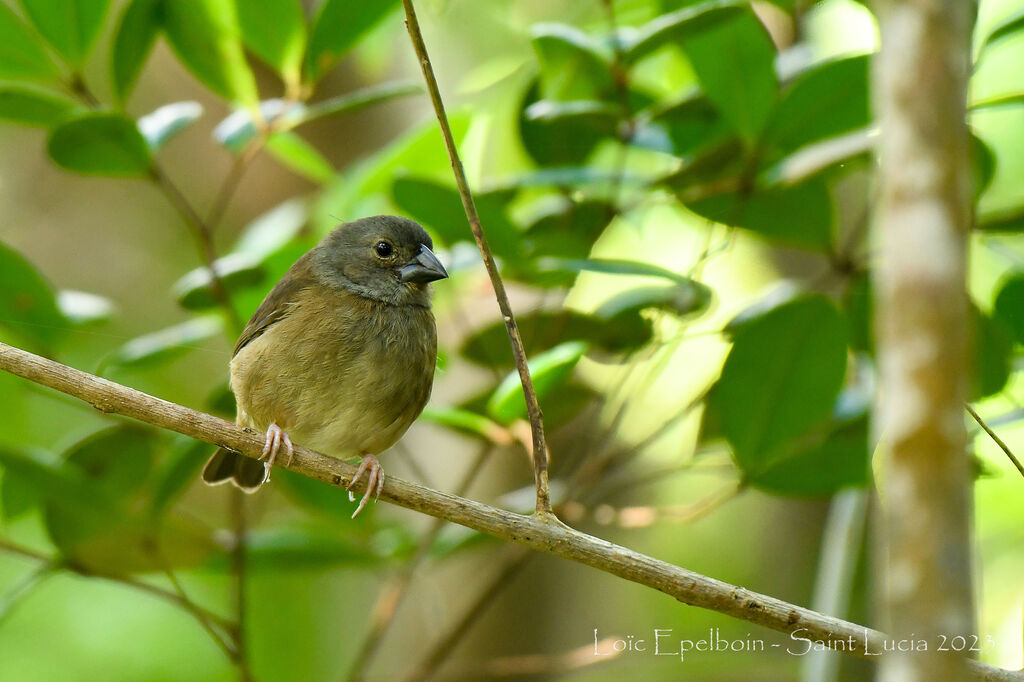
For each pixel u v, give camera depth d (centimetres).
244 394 927
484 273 1143
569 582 1326
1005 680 630
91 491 913
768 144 937
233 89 959
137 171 919
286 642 1585
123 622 1612
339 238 973
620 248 1462
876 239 963
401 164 1082
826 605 967
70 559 956
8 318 973
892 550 378
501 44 1608
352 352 916
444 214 941
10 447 920
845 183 1264
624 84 959
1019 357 984
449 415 929
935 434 372
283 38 934
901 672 374
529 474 1295
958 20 398
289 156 1101
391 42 1510
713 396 900
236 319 989
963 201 390
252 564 1002
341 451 956
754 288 1407
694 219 1266
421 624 1327
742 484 936
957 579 366
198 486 1495
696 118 1001
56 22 906
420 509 715
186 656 1591
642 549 1454
